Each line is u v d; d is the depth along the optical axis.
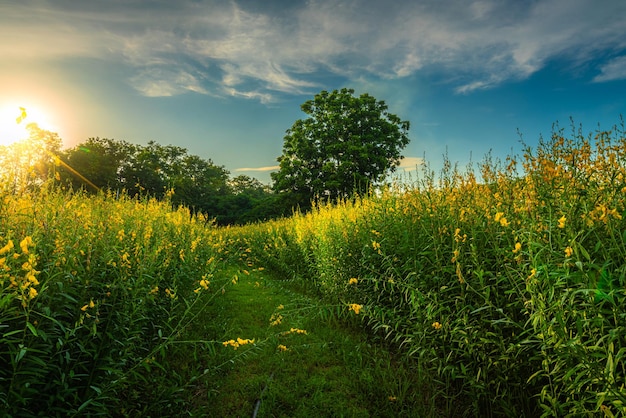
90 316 2.50
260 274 10.42
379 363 3.86
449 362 3.29
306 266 9.30
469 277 3.35
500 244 3.23
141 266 3.36
